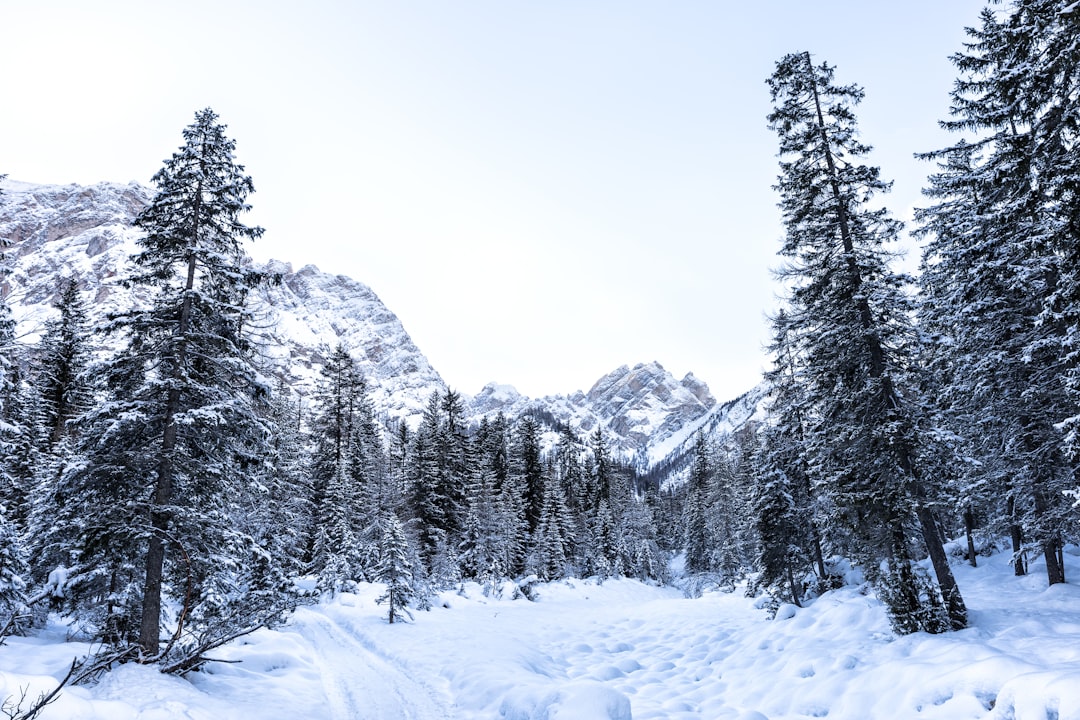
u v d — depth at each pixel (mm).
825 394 18469
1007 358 18328
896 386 16766
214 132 14875
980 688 9953
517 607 36844
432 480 48062
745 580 38812
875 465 16859
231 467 14750
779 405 25391
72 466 12719
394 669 17422
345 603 29984
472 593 41250
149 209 14367
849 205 17656
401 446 64062
